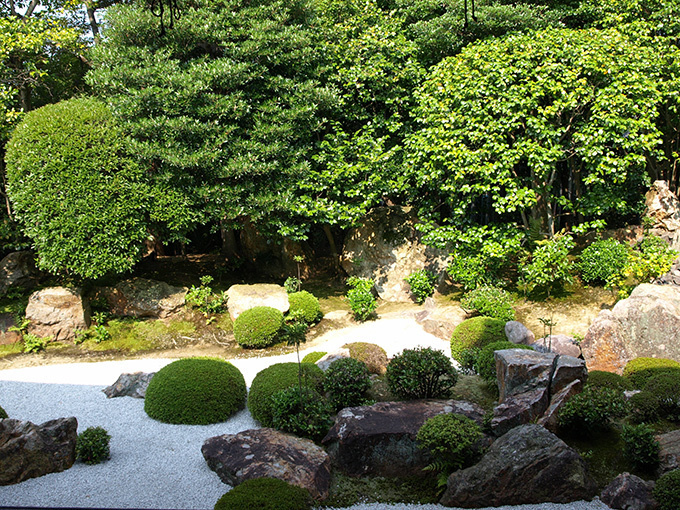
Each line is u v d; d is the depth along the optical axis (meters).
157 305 11.86
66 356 10.47
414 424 5.70
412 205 14.70
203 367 7.29
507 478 4.79
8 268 12.09
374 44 12.80
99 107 11.45
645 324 7.59
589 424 5.56
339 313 12.77
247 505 4.44
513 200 11.08
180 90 11.41
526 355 6.32
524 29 12.88
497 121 11.09
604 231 12.55
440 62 12.64
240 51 11.80
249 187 11.82
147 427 6.68
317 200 12.43
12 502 4.87
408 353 6.89
